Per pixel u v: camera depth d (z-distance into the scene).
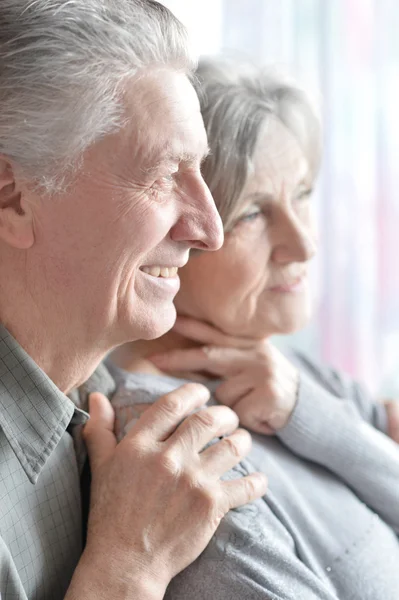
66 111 0.83
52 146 0.84
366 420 1.42
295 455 1.21
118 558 0.91
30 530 0.94
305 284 1.22
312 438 1.17
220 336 1.19
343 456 1.18
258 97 1.13
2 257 0.90
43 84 0.82
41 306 0.91
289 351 1.48
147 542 0.92
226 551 0.96
